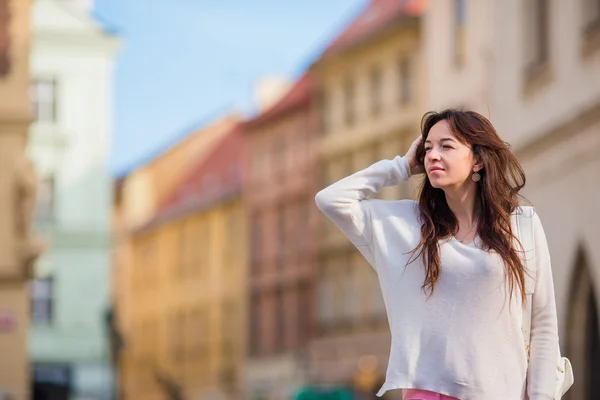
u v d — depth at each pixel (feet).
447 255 13.57
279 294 201.46
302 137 194.59
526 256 13.80
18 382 93.76
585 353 79.25
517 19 93.35
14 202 93.76
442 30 132.77
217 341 224.74
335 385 178.29
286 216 200.23
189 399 234.99
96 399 162.91
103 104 172.04
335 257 183.93
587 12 77.10
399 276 13.82
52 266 165.99
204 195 234.38
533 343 13.96
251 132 212.02
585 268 78.89
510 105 95.20
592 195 76.02
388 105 170.19
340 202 14.26
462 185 13.88
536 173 88.74
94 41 171.83
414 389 13.64
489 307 13.46
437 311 13.58
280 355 199.52
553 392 13.78
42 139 169.68
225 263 222.48
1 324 93.86
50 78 171.12
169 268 247.50
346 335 178.81
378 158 173.68
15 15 94.12
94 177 170.19
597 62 74.59
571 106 79.82
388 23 167.43
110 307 162.71
